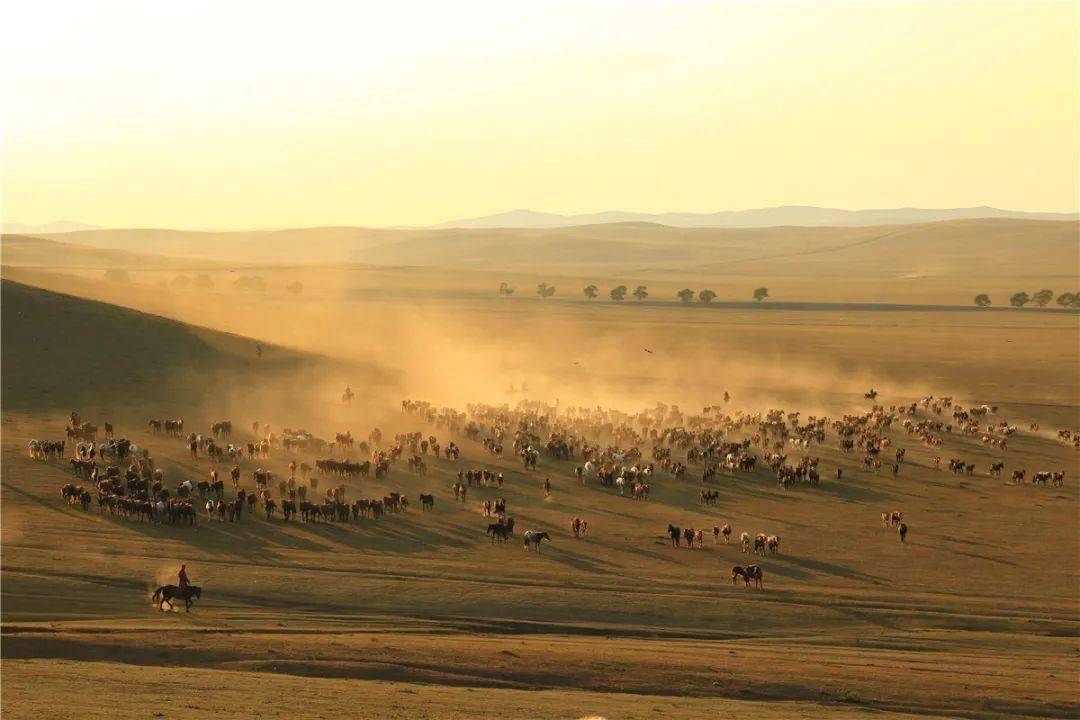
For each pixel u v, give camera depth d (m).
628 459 89.00
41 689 28.17
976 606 51.97
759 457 93.88
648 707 31.17
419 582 51.16
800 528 68.69
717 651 41.00
